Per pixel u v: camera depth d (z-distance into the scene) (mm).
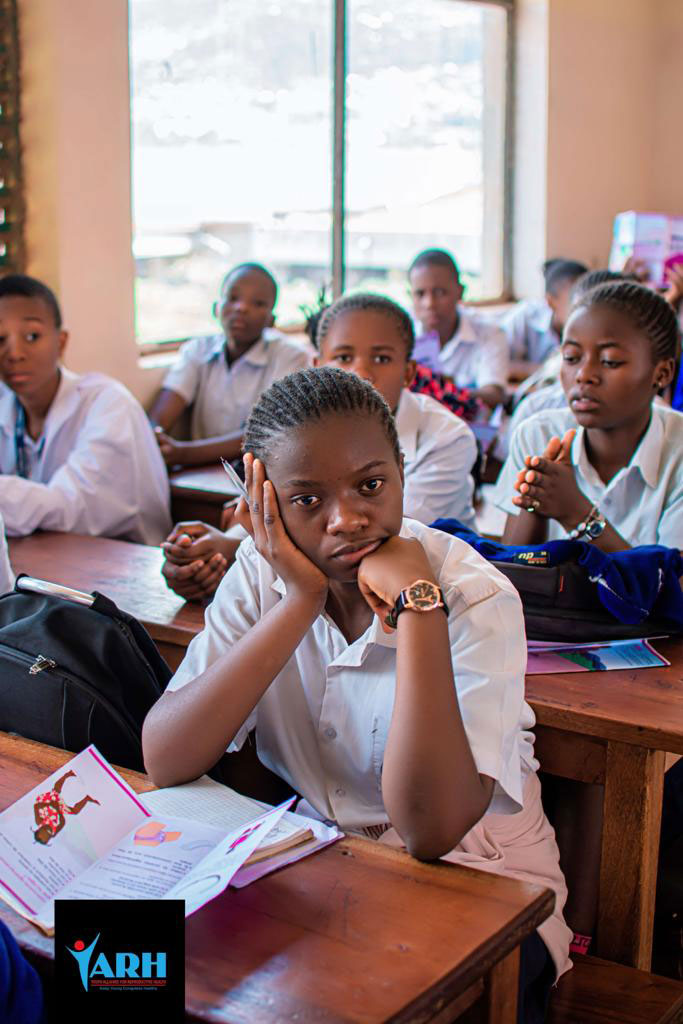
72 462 2834
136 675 1388
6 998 848
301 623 1173
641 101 6637
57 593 1455
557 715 1446
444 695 1053
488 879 997
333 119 4840
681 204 6816
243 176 4430
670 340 2004
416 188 5465
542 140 5945
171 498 3213
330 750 1312
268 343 3922
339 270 4984
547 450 1787
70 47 3422
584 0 6031
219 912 952
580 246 6332
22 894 984
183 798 1151
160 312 4176
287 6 4508
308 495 1123
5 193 3492
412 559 1113
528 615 1649
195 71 4133
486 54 5793
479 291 6031
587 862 1571
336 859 1034
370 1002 836
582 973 1382
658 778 1466
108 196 3613
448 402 3400
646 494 2033
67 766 1088
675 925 1697
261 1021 820
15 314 2787
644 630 1653
